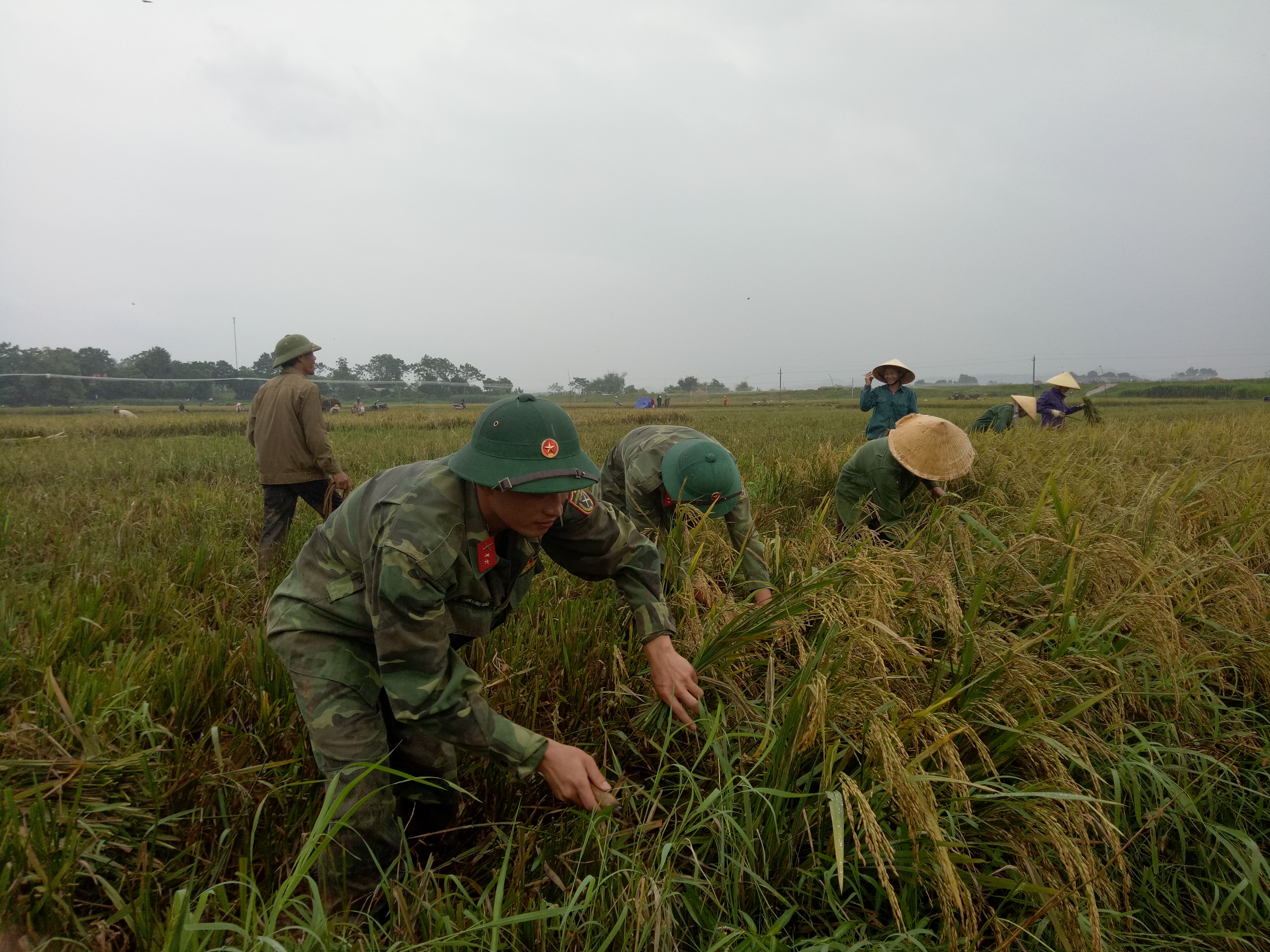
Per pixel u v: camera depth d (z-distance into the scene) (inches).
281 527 230.8
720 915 77.1
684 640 116.3
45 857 73.1
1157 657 112.7
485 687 111.0
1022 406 412.5
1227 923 90.0
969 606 120.6
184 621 142.1
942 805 85.4
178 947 58.5
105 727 95.3
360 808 80.9
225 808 85.4
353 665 86.6
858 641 97.3
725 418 1224.8
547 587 153.1
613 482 165.5
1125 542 128.6
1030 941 79.6
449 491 78.2
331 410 1596.9
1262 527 160.9
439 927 69.6
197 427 954.1
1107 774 98.5
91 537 221.5
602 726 107.5
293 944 63.5
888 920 81.9
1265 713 119.1
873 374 365.1
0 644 122.3
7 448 553.0
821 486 270.7
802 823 83.0
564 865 84.0
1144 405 1843.0
